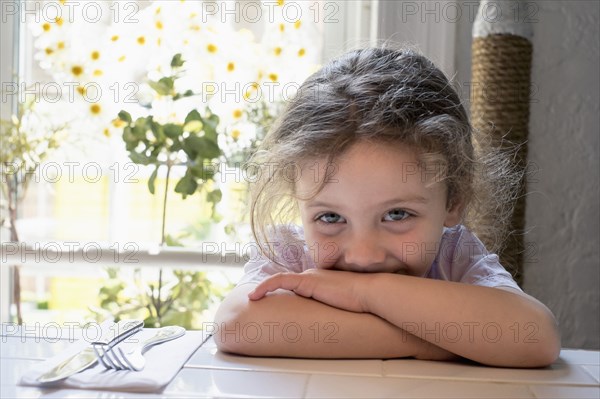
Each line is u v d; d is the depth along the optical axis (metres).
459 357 0.80
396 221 0.86
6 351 0.76
